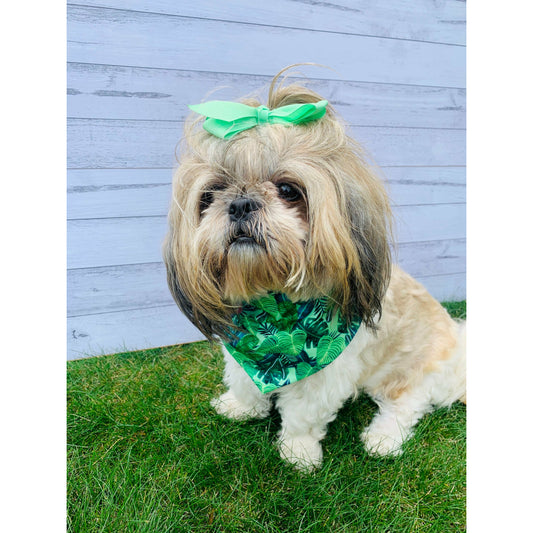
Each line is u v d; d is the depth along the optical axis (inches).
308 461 20.0
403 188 29.9
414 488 19.4
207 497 19.1
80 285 26.9
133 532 17.6
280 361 19.4
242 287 16.8
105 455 20.5
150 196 27.1
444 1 29.4
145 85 25.8
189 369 26.5
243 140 15.4
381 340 20.8
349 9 27.7
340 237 15.8
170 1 25.4
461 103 30.6
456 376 22.9
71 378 25.2
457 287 32.4
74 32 24.3
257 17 26.7
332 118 16.8
